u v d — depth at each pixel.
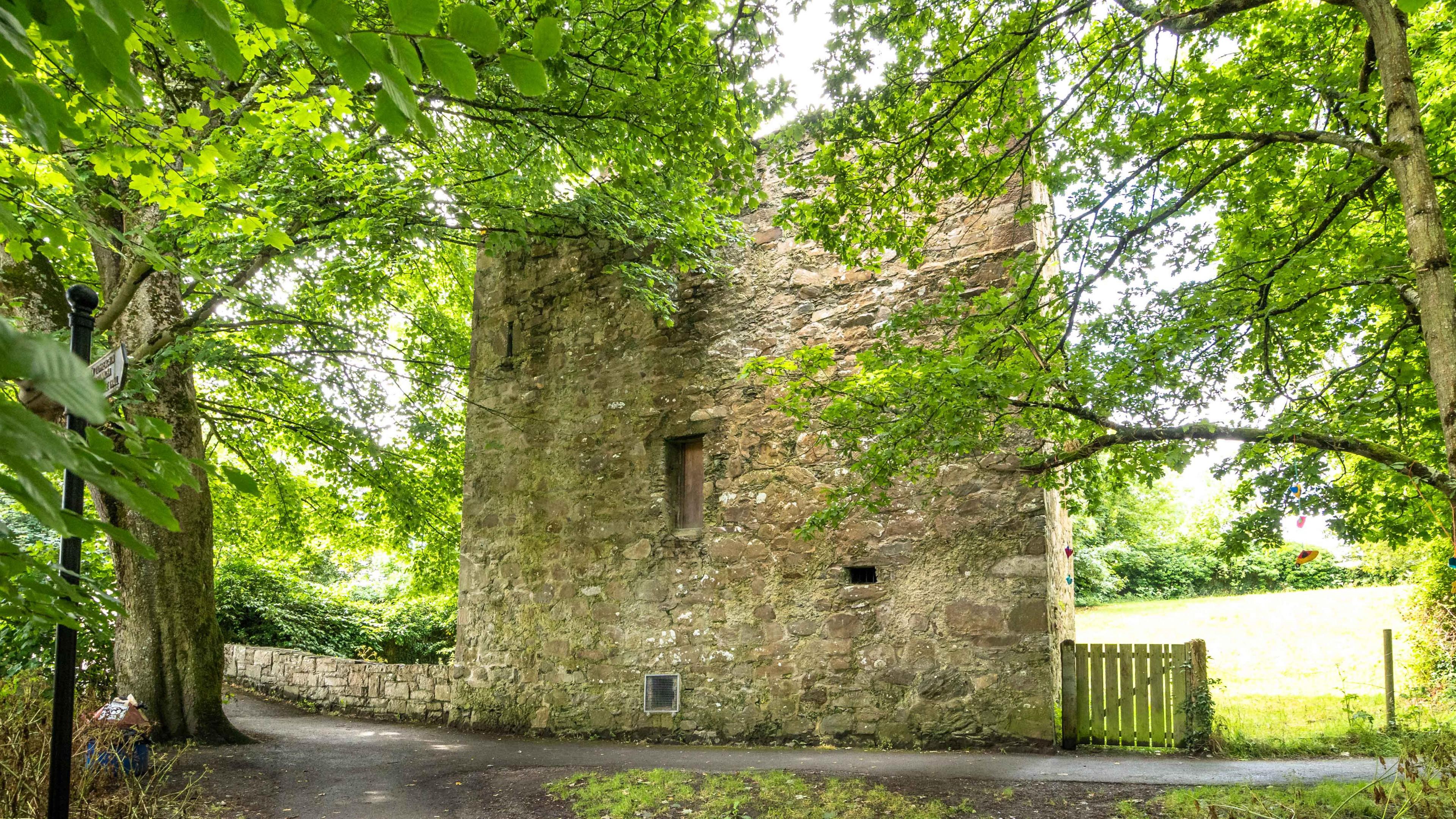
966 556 7.45
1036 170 5.90
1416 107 3.63
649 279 8.77
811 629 8.00
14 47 1.21
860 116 5.75
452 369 11.55
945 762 6.52
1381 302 5.33
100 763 5.38
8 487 0.96
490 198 8.35
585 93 6.30
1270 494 5.26
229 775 6.48
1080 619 16.20
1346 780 5.43
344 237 7.89
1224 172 5.50
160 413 7.73
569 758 7.35
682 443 9.25
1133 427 4.94
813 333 8.55
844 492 6.08
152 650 7.57
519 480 10.08
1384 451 4.11
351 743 8.12
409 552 12.83
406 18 1.37
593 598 9.24
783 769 6.37
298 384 10.66
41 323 6.71
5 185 2.90
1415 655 9.58
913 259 6.29
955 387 4.93
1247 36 5.87
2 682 5.42
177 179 3.81
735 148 6.47
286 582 13.89
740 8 5.44
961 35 5.57
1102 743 7.10
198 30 1.32
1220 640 13.12
